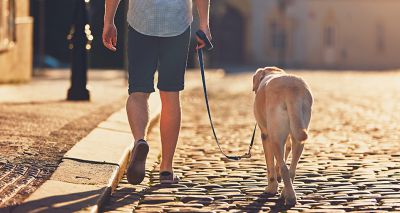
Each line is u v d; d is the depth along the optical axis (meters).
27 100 15.70
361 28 67.94
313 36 65.69
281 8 58.38
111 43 7.84
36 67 37.69
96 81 26.12
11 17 21.77
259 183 8.04
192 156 10.08
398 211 6.70
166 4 7.70
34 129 10.42
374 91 26.59
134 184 7.27
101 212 6.55
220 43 63.94
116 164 8.00
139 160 7.12
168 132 7.96
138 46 7.67
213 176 8.48
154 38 7.70
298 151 7.17
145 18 7.64
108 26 7.77
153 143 11.12
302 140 6.70
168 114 7.96
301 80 7.06
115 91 19.98
